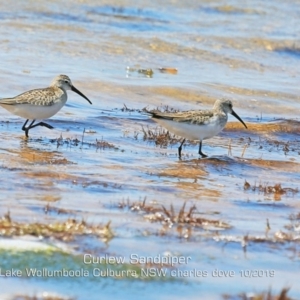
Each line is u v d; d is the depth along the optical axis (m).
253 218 13.33
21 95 18.20
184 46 29.34
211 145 19.27
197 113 17.59
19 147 17.19
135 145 18.50
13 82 22.66
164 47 28.84
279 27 34.34
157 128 20.36
